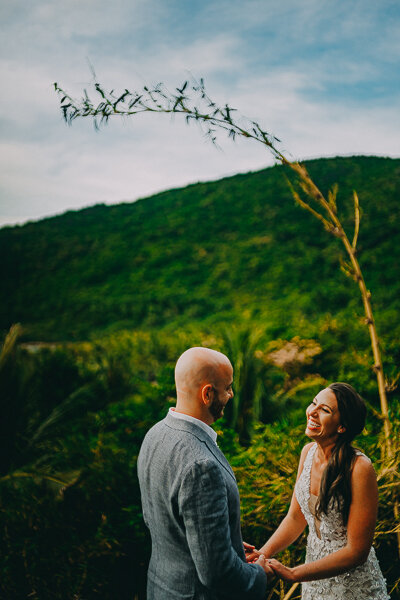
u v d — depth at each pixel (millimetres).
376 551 2197
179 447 1441
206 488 1351
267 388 4082
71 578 2154
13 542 2225
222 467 1480
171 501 1401
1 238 45094
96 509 2424
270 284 30469
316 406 1685
